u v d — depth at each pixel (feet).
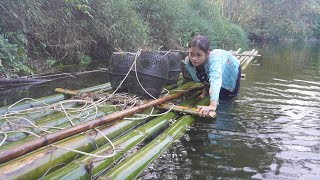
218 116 9.69
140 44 23.59
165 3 28.55
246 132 8.34
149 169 6.05
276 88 14.44
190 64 11.19
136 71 9.94
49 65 18.19
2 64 14.51
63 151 5.85
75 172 5.18
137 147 6.97
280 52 39.34
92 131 6.95
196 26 35.32
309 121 9.43
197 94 12.11
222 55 10.36
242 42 47.34
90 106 8.79
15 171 4.87
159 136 7.39
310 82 16.40
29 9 16.39
